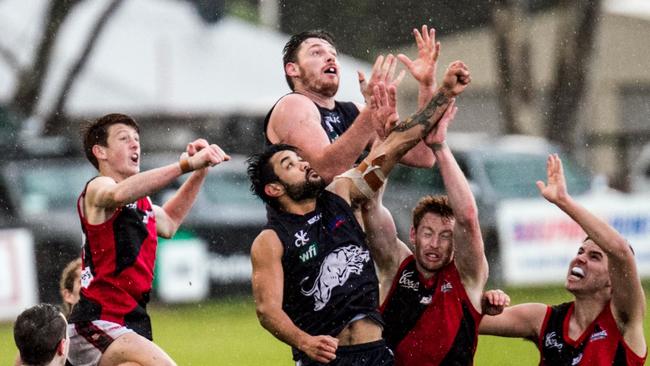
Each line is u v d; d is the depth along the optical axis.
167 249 60.72
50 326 22.92
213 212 61.38
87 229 25.28
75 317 25.48
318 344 22.44
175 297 60.81
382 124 23.33
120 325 25.38
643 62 105.56
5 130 75.69
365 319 23.25
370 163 23.69
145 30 86.25
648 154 92.88
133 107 83.56
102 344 25.17
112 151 25.98
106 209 25.03
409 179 64.81
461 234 24.03
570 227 65.94
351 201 23.88
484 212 65.25
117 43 85.50
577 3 96.19
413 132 23.44
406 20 105.19
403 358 24.88
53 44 83.44
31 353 22.86
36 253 58.44
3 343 50.59
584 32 96.38
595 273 25.12
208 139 83.88
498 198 65.62
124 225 25.39
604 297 25.42
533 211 65.62
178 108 83.69
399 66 102.12
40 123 81.88
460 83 23.19
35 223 58.84
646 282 67.19
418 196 64.31
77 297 27.42
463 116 105.50
